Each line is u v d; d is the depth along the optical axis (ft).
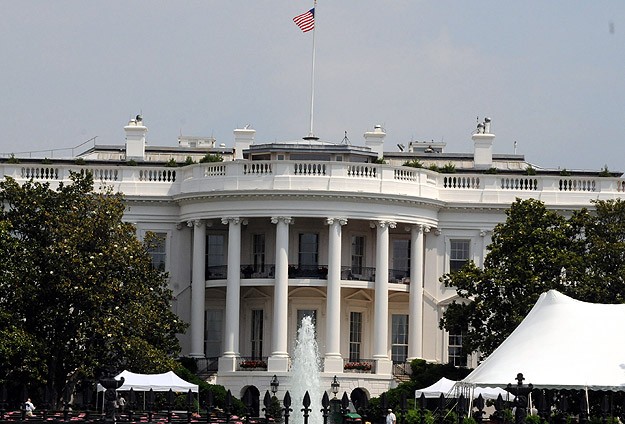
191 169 485.15
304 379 461.78
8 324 389.60
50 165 489.26
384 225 474.49
